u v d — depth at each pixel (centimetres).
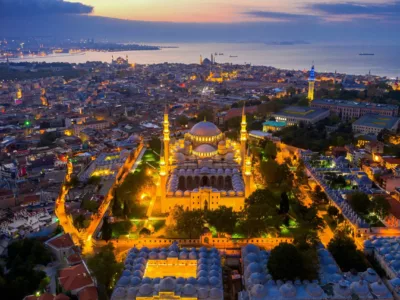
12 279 19812
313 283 18150
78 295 18562
